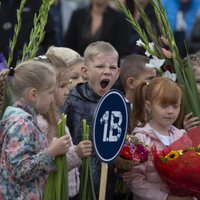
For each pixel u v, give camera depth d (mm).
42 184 9734
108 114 9867
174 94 10633
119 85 13164
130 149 10453
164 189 10484
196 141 10344
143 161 10453
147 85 10828
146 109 10914
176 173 10086
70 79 11086
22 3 10922
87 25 17141
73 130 10867
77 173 10430
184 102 11234
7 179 9547
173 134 10930
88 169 9922
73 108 10898
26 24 15109
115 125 9938
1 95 9805
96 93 11008
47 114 10016
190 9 19859
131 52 16891
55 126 10039
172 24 19656
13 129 9508
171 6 19781
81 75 11594
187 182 10109
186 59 11742
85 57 11227
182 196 10359
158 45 11469
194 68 11828
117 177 10906
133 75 12203
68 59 11625
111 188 10898
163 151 10242
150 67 11469
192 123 11078
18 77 9711
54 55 10477
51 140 9992
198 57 12023
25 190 9523
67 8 19188
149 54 11430
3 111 10062
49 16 15656
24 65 9750
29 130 9500
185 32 19703
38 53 14977
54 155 9453
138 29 11484
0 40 15203
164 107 10672
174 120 10797
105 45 11188
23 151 9422
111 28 17016
